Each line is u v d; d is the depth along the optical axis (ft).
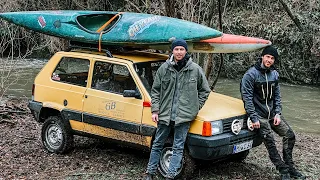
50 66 24.82
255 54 64.34
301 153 26.91
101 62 22.76
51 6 74.74
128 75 21.76
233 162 23.98
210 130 19.36
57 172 21.86
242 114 21.02
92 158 23.95
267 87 20.24
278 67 65.98
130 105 21.33
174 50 19.03
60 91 24.00
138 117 21.06
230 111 20.83
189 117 19.07
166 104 19.34
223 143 19.63
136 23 23.02
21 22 26.50
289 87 62.23
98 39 23.47
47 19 25.58
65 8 76.33
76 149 25.48
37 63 73.87
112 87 22.30
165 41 22.12
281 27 64.90
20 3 69.10
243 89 20.42
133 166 22.66
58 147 24.57
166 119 19.22
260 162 24.22
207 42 22.76
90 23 26.09
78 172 21.77
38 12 26.45
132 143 21.58
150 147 20.92
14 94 49.98
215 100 22.38
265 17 67.41
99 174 21.42
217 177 21.38
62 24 24.99
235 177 21.48
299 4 66.18
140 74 21.81
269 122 20.81
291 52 64.69
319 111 46.62
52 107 24.21
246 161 24.32
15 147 26.30
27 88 54.29
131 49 24.53
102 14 25.85
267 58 19.98
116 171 21.91
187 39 21.91
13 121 33.58
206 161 22.59
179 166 19.47
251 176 21.74
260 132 20.74
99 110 22.40
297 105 49.78
